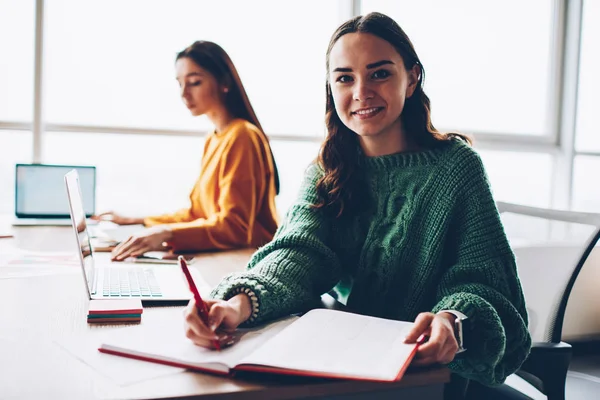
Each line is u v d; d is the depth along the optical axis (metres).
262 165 1.92
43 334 0.87
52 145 2.62
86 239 1.25
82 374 0.71
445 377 0.73
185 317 0.79
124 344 0.79
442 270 1.07
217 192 1.91
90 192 2.29
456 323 0.81
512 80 3.12
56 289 1.16
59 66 2.59
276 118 2.81
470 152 1.08
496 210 1.05
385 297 1.08
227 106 2.04
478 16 3.02
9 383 0.68
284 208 2.86
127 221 2.20
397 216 1.09
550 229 1.48
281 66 2.78
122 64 2.62
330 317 0.88
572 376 1.76
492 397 1.27
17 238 1.79
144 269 1.39
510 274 1.00
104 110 2.64
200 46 2.01
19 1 2.54
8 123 2.59
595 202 3.23
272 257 1.05
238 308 0.86
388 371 0.68
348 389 0.69
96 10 2.58
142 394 0.65
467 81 3.03
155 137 2.68
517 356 0.95
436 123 3.00
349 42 1.06
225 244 1.76
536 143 3.16
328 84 1.17
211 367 0.71
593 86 3.19
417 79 1.13
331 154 1.17
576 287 2.91
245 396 0.66
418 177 1.09
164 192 2.71
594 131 3.21
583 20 3.13
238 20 2.71
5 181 2.60
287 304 0.95
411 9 2.93
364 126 1.07
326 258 1.08
